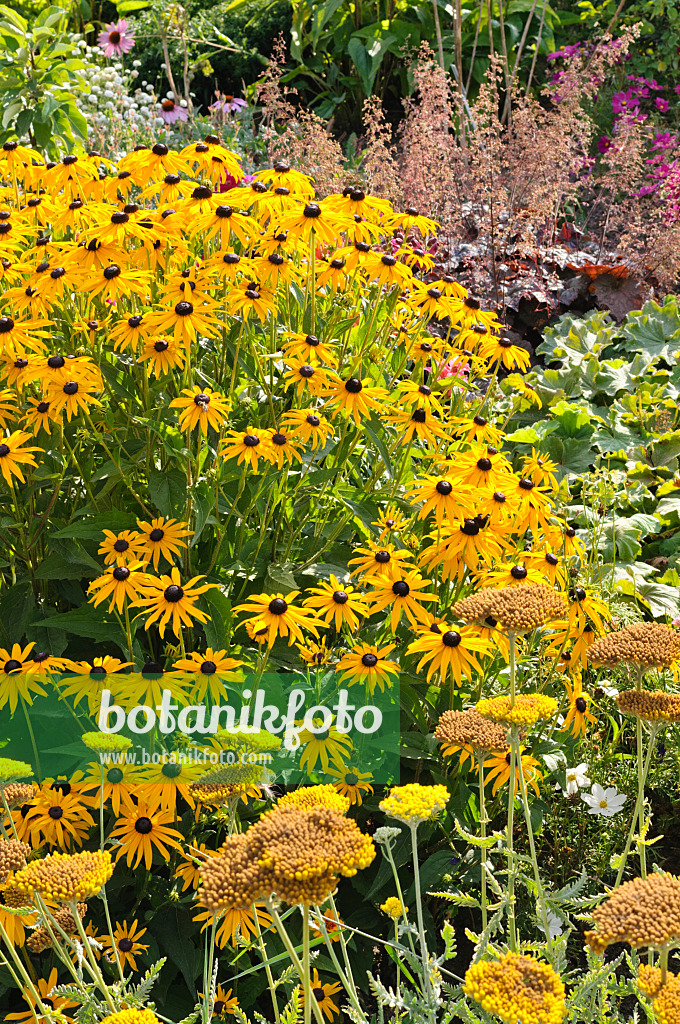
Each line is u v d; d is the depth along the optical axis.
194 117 7.11
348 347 2.72
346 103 8.88
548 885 2.10
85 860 1.36
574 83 5.87
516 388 4.61
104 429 2.28
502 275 5.24
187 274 2.16
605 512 3.45
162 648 2.24
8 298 2.21
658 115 7.77
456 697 2.24
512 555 2.24
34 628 2.12
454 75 8.19
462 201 5.82
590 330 5.06
